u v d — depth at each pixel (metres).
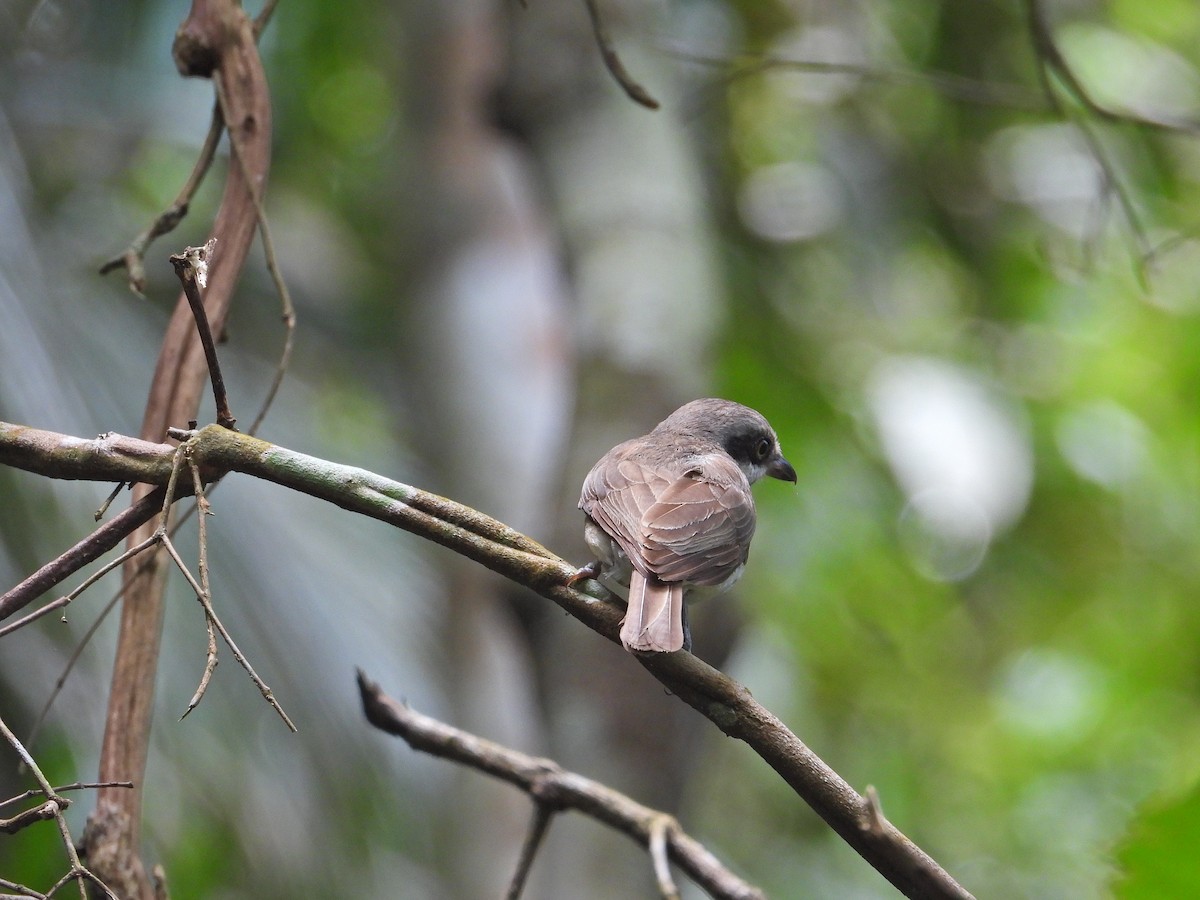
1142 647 15.54
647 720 9.25
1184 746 14.84
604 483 6.92
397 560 12.37
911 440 12.91
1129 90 14.57
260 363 13.37
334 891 10.45
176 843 9.61
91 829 5.18
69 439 4.72
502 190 15.84
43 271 10.22
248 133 5.93
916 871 4.55
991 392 13.75
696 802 11.48
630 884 9.23
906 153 15.30
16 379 9.08
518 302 14.94
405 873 11.41
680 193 11.19
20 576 8.86
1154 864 4.82
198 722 9.91
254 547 10.74
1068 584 15.52
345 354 15.55
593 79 11.58
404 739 6.52
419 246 15.84
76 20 13.19
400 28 16.45
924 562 14.77
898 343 14.43
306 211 16.78
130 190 13.28
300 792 10.34
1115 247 14.57
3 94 12.26
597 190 10.92
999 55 14.85
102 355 10.60
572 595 5.02
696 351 10.07
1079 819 15.00
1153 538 15.31
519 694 12.88
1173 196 14.72
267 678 10.37
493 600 10.54
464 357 14.59
